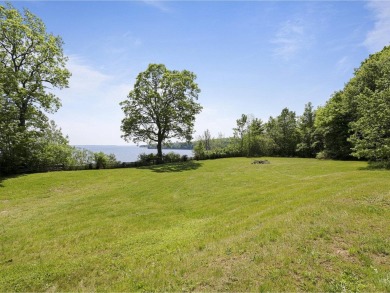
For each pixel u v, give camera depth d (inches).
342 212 284.5
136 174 985.5
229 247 229.5
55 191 679.1
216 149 1955.0
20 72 971.3
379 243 207.5
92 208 481.1
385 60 1104.8
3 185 721.6
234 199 482.9
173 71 1531.7
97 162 1210.6
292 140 2003.0
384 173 583.5
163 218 398.3
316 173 810.2
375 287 154.6
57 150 1128.8
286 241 226.4
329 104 1514.5
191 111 1501.0
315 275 172.1
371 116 765.9
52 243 303.0
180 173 993.5
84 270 221.5
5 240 318.3
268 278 172.4
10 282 207.5
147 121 1459.2
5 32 957.2
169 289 172.4
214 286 170.1
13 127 925.8
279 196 448.5
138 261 232.1
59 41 1095.6
